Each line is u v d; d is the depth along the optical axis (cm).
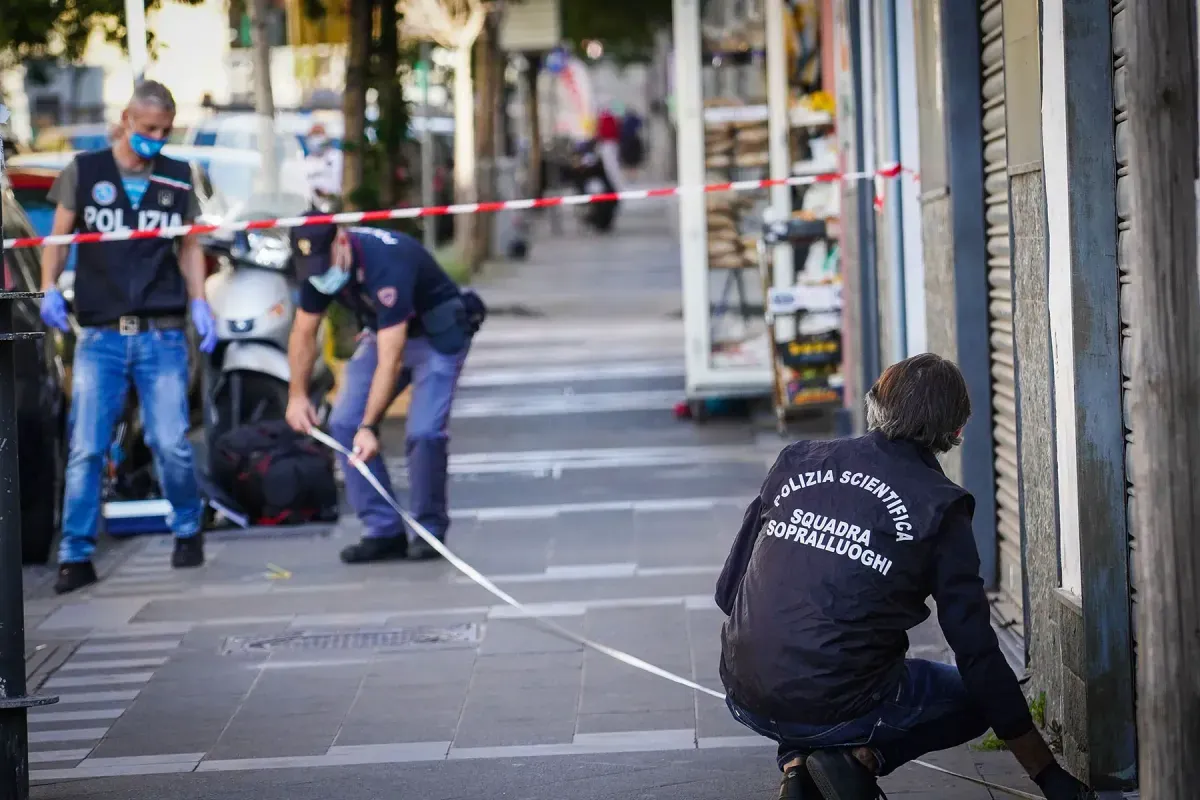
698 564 1830
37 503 1922
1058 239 1112
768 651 916
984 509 1498
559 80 12038
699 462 2464
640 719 1303
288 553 1975
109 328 1809
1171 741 873
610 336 4059
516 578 1800
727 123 2780
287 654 1535
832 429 2723
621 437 2709
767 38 2750
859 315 2338
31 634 1638
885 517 907
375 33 3438
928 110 1606
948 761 1166
